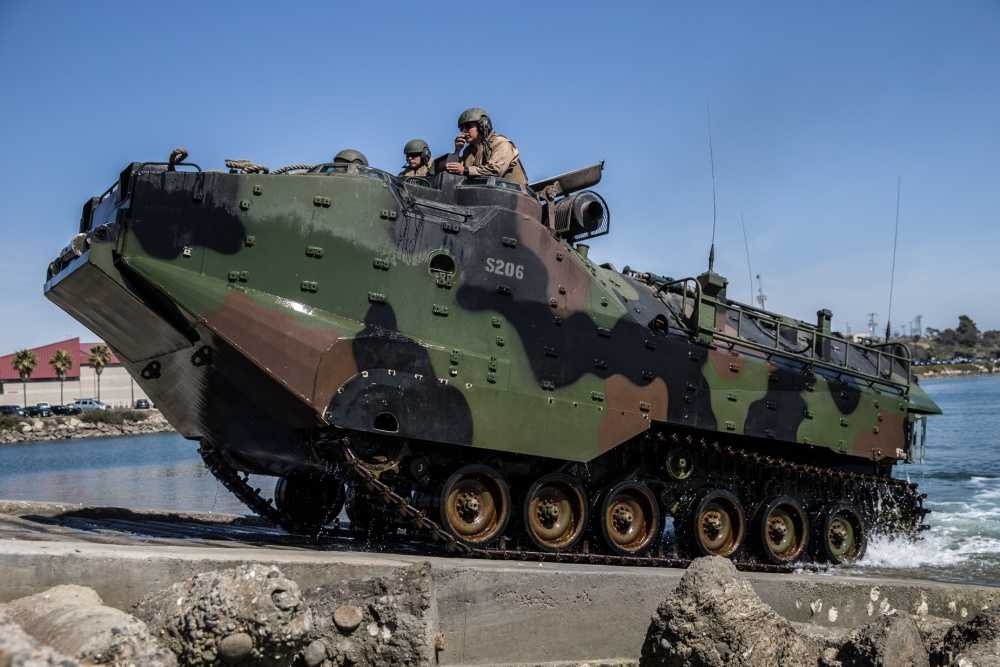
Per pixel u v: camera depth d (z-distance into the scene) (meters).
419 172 16.17
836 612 11.99
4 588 7.26
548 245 13.19
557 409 12.82
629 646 10.29
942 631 9.47
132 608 7.32
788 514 15.84
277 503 14.53
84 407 92.31
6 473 39.03
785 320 16.94
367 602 8.34
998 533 20.31
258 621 6.81
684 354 14.58
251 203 10.85
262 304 10.66
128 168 10.34
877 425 17.33
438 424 11.62
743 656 7.81
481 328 12.30
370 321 11.41
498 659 9.59
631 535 13.90
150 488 29.98
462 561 10.67
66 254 10.41
